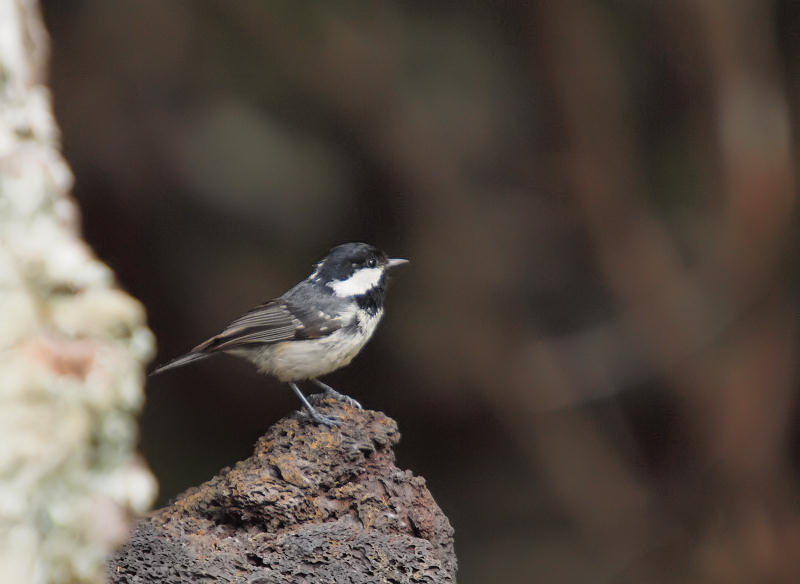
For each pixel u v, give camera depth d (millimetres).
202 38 12945
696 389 14555
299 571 4082
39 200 1950
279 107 13461
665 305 14523
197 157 12984
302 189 13391
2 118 1945
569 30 14039
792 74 14438
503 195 14500
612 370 14664
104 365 1896
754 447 14328
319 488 4738
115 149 12789
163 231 13242
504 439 14812
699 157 14656
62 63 12531
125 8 12609
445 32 14008
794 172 14320
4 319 1803
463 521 14562
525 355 14422
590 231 14586
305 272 13656
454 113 13953
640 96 14695
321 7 13203
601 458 14664
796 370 14352
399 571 4156
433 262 14172
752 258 14164
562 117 14352
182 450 14047
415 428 14758
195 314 13617
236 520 4633
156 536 4027
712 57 14070
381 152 13734
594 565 14281
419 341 14219
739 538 14188
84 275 1949
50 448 1795
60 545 1819
